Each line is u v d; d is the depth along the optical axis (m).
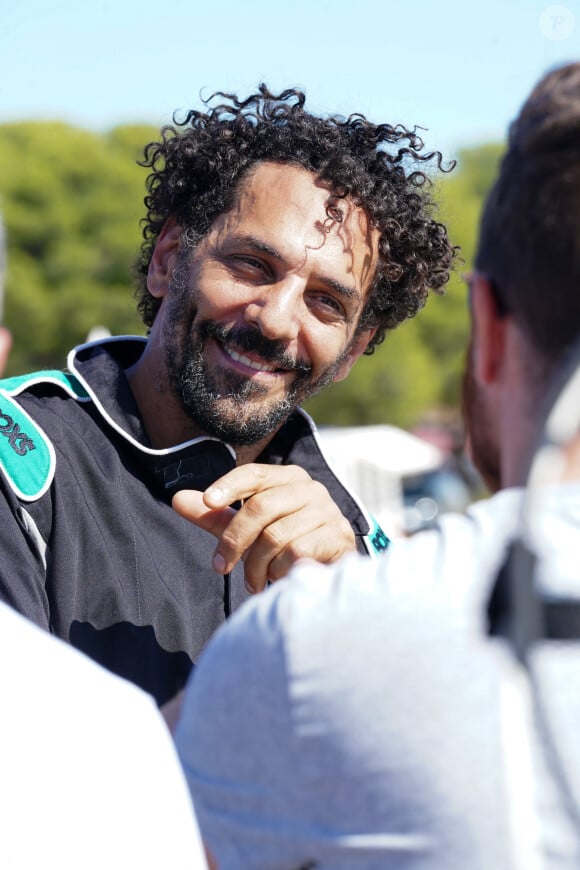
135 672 2.00
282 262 2.25
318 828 1.06
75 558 2.01
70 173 26.75
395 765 1.02
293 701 1.07
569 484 1.07
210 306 2.24
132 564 2.07
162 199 2.55
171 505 2.20
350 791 1.04
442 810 1.00
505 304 1.13
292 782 1.08
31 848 1.12
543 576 0.99
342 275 2.30
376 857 1.03
